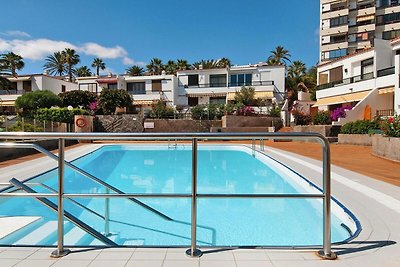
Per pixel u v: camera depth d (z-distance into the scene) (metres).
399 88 18.27
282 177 8.71
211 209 5.30
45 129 16.59
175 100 37.09
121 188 7.93
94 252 2.54
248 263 2.35
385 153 10.29
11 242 3.61
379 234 3.12
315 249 2.63
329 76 28.12
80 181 8.20
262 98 33.06
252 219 4.80
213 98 36.94
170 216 4.96
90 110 30.23
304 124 23.16
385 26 41.12
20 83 38.53
